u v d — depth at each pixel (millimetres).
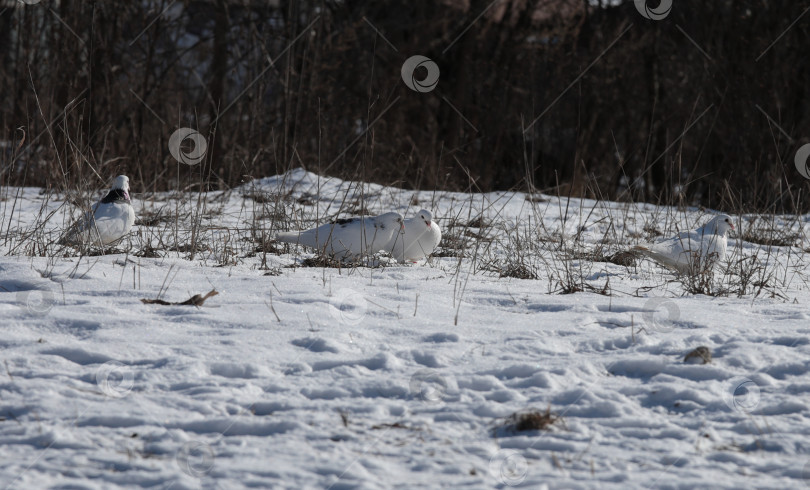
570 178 69750
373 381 11500
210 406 10602
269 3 63562
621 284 20047
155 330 13688
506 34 71312
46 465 8992
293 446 9555
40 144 43625
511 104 71250
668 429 10125
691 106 62500
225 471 8867
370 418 10414
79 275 17828
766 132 56906
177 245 23094
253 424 10094
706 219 33406
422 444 9688
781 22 58344
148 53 56469
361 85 67188
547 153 72250
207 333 13695
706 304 17219
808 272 23547
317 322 14531
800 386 11367
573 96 70812
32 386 11062
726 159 58344
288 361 12328
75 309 14805
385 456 9344
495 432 10070
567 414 10656
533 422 10156
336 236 21828
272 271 19781
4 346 12734
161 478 8695
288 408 10656
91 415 10211
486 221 31438
